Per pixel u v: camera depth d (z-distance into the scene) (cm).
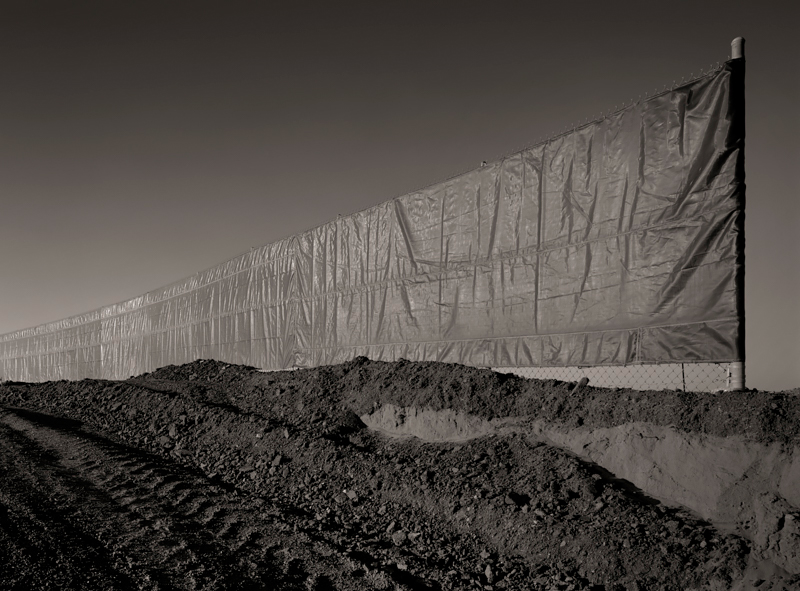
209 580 366
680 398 457
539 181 634
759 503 370
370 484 545
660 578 354
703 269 482
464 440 584
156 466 630
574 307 586
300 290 1068
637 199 535
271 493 558
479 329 697
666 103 515
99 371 2159
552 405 541
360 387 744
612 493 430
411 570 392
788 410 396
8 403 1041
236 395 888
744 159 465
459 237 736
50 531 440
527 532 423
